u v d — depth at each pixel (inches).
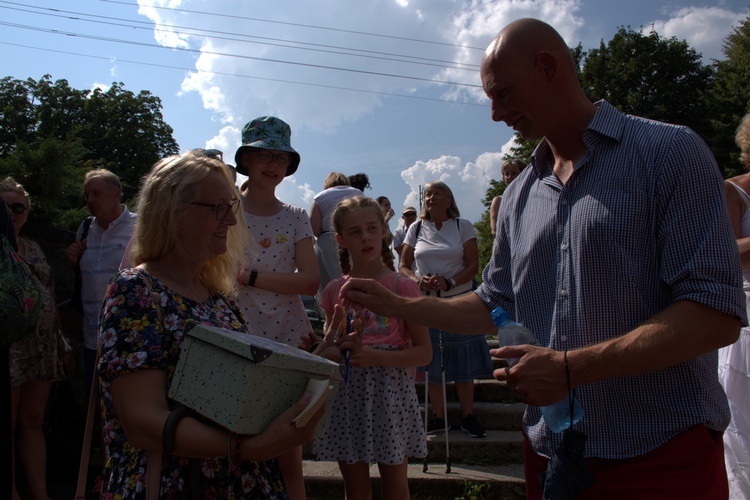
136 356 59.4
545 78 69.8
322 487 160.6
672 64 1072.2
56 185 369.1
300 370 58.9
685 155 64.4
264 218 122.9
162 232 67.5
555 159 76.6
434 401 188.4
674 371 65.8
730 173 928.3
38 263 147.1
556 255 72.2
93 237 165.3
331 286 125.0
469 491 159.8
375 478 161.8
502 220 84.5
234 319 72.8
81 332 187.3
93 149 1069.1
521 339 72.3
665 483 65.2
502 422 195.0
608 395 67.7
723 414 67.7
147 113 1127.6
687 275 62.3
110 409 62.7
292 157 127.6
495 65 71.0
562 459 66.4
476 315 85.2
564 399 69.9
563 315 70.3
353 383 113.9
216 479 62.8
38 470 139.6
